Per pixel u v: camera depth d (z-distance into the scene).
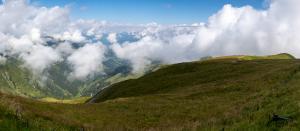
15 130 14.53
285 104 23.55
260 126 19.41
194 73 102.38
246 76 81.94
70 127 24.69
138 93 101.62
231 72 92.38
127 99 63.97
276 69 76.00
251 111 26.02
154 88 98.94
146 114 50.12
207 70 102.38
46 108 42.47
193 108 51.84
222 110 44.34
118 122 45.12
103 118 46.66
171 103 58.78
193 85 88.56
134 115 50.03
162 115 49.28
